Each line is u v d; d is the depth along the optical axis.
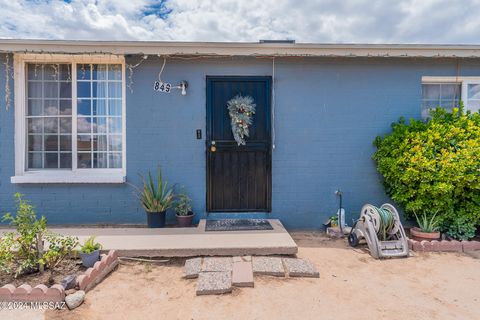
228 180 4.90
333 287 3.03
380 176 4.94
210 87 4.82
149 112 4.79
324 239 4.49
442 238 4.28
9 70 4.62
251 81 4.85
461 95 5.06
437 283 3.15
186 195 4.84
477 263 3.66
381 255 3.75
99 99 4.82
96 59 4.71
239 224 4.54
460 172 3.97
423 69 4.91
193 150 4.84
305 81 4.87
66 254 3.25
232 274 3.16
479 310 2.66
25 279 2.92
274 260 3.52
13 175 4.68
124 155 4.80
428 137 4.31
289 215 4.93
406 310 2.64
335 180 4.94
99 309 2.63
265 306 2.67
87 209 4.77
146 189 4.56
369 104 4.91
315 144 4.91
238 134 4.80
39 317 2.48
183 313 2.58
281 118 4.88
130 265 3.50
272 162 4.90
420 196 4.33
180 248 3.61
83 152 4.84
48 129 4.79
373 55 4.51
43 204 4.73
